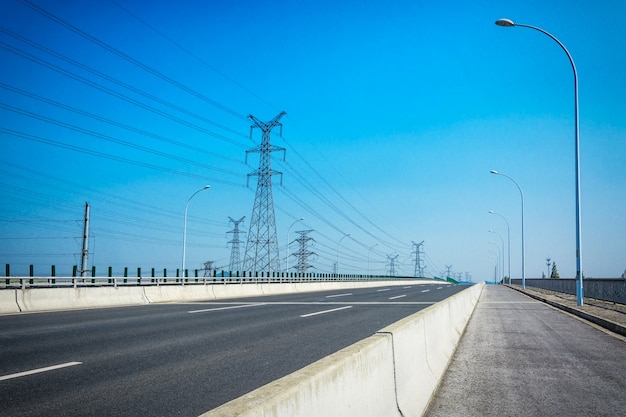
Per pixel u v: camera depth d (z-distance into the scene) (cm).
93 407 560
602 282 2827
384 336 523
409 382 594
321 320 1619
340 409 356
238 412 234
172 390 647
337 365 361
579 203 2595
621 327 1463
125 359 871
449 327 1162
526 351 1106
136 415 532
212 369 791
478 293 3762
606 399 669
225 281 4047
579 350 1121
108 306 2225
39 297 1948
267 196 5159
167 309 2044
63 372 748
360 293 4209
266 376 739
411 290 5153
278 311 1984
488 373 850
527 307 2616
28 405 562
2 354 898
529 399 668
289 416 275
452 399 667
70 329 1298
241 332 1284
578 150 2652
